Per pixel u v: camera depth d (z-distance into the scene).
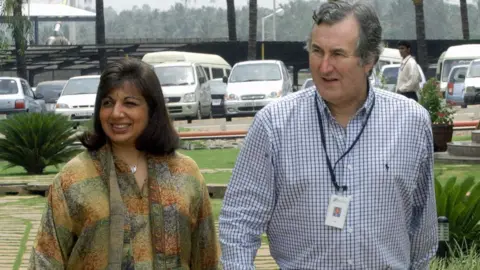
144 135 4.84
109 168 4.80
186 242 4.88
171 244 4.82
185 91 31.86
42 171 18.09
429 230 4.96
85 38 135.00
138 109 4.84
